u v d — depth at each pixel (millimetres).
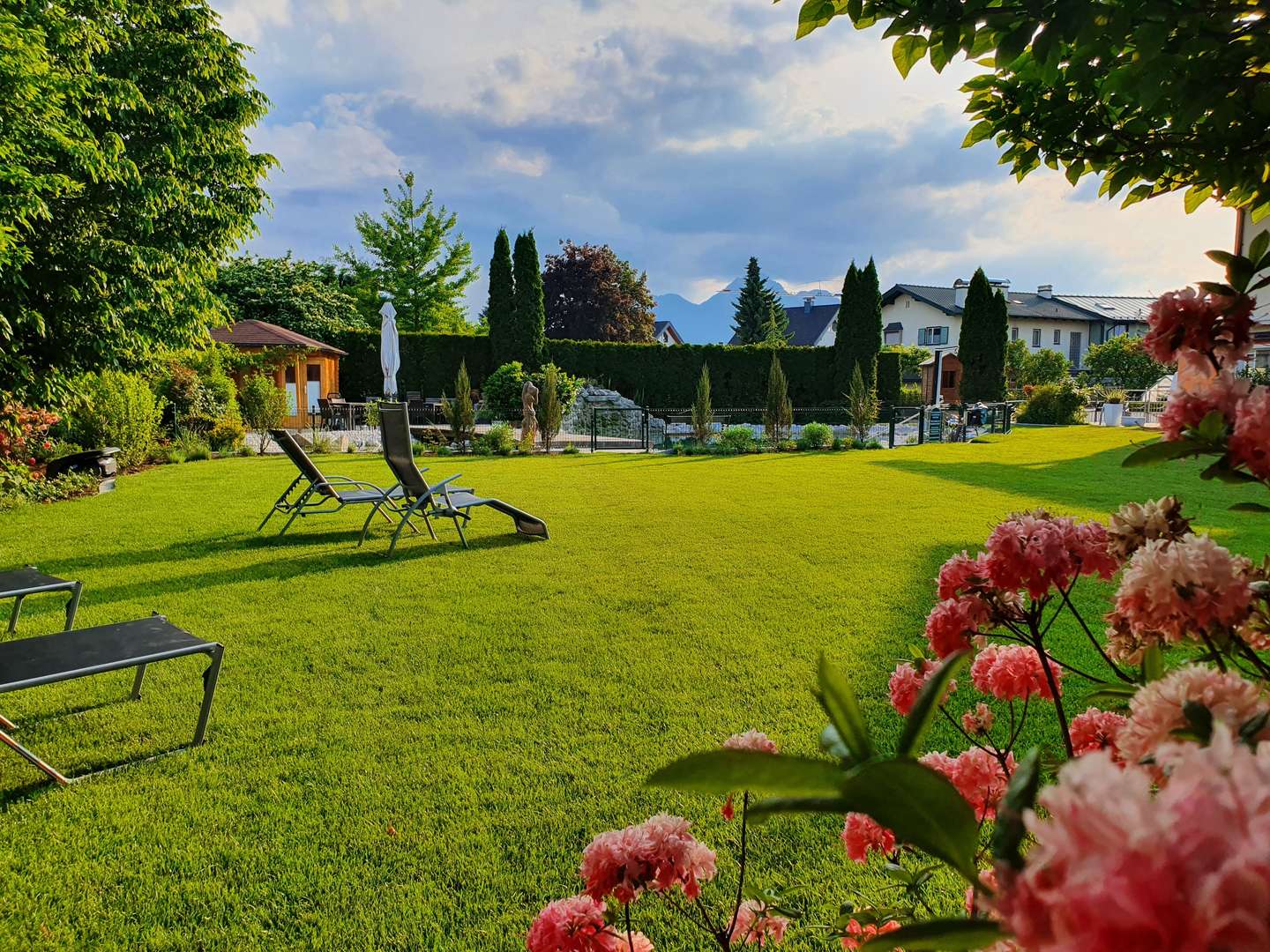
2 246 6879
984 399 26969
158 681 3549
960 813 448
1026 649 1392
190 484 10148
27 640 2904
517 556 6051
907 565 5715
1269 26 1136
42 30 7578
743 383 26203
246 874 2207
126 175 8875
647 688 3443
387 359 18438
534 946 1206
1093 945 271
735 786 464
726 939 1267
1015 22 1233
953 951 474
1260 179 1460
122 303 9000
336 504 8625
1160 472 11898
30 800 2572
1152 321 978
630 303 43094
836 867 2174
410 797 2586
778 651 3889
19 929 1982
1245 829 281
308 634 4184
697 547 6355
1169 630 864
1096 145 1620
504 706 3277
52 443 10062
